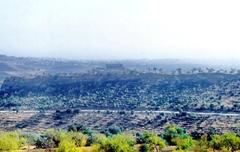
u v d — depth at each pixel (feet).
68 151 379.96
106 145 376.07
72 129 644.69
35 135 522.88
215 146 394.32
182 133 515.09
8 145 420.36
